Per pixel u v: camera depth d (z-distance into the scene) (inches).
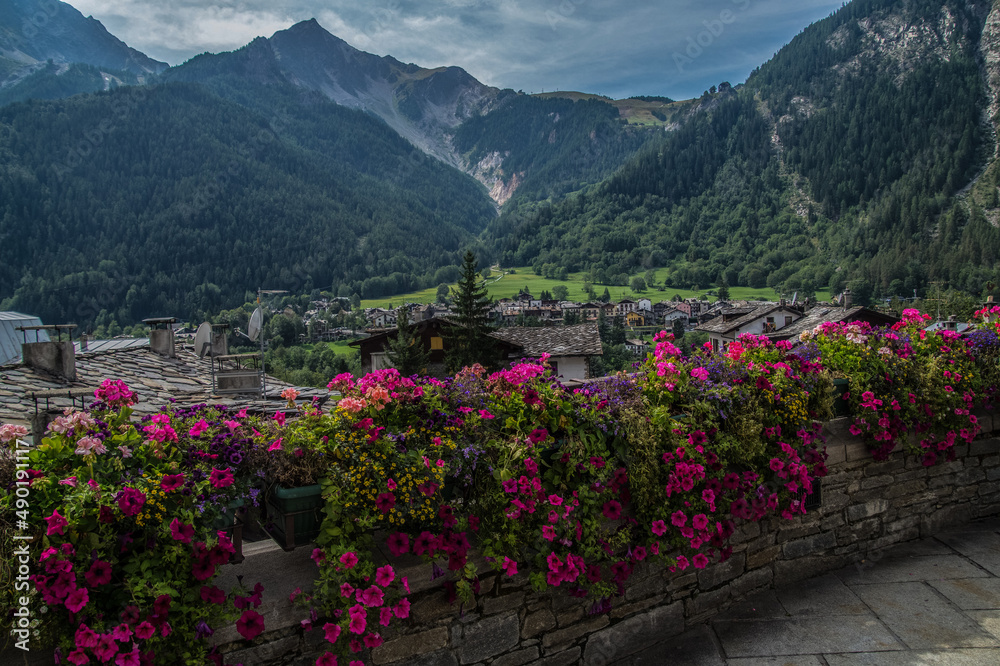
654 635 137.8
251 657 96.5
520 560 117.8
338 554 96.7
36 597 76.8
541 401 119.0
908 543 181.3
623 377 139.9
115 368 395.5
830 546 166.2
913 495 182.7
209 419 106.5
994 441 200.2
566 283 6412.4
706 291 6072.8
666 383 134.5
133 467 89.0
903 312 204.1
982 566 164.2
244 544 104.5
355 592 96.5
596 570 121.3
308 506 99.7
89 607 79.4
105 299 4394.7
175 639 86.0
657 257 7214.6
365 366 1328.7
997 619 139.1
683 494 129.3
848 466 168.7
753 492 140.8
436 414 111.9
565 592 126.1
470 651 114.9
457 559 104.1
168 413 106.3
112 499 80.8
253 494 92.8
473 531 111.0
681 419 131.8
